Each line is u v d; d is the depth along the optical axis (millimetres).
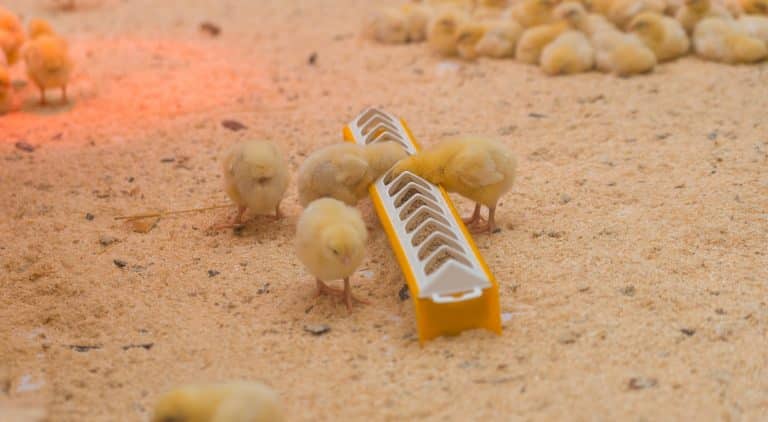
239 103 2576
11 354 1955
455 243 1981
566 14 2658
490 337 1937
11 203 2248
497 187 2078
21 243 2150
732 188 2195
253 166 2100
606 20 2777
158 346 1961
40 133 2465
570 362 1898
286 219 2193
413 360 1916
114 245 2146
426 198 2053
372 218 2172
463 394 1867
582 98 2523
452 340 1936
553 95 2547
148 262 2109
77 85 2654
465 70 2691
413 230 2031
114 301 2035
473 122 2461
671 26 2643
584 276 2029
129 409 1876
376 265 2080
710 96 2496
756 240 2084
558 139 2377
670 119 2418
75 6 3594
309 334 1968
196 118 2514
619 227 2123
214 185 2291
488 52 2777
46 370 1932
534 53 2688
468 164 2055
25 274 2092
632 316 1959
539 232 2123
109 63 2834
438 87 2619
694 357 1898
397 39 2992
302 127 2475
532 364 1898
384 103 2559
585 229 2125
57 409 1878
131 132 2465
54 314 2018
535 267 2051
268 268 2088
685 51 2678
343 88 2635
